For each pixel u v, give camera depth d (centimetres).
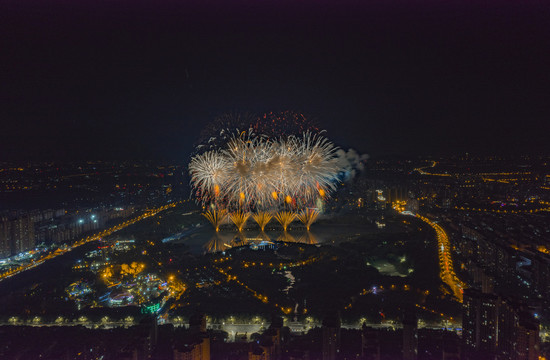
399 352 19262
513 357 18500
